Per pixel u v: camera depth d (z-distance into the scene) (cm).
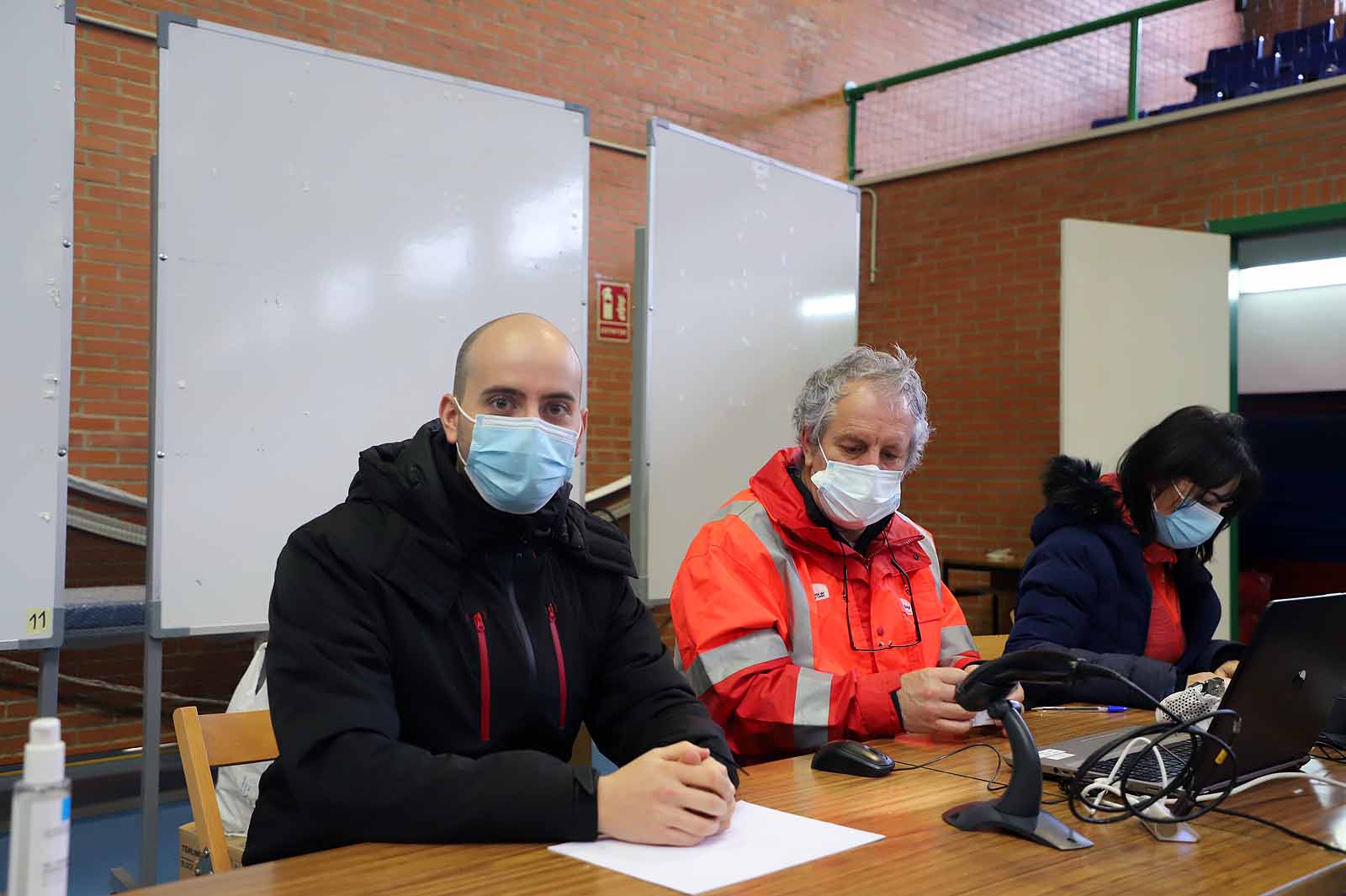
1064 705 205
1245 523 641
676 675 157
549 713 146
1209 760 126
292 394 287
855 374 188
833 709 174
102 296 424
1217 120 545
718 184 395
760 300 413
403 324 309
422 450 143
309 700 127
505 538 146
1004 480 621
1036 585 219
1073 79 607
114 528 424
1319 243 523
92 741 426
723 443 396
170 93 267
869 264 685
